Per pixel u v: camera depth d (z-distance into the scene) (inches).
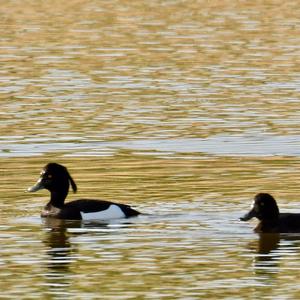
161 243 847.1
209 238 860.6
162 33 2117.4
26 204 978.7
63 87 1595.7
